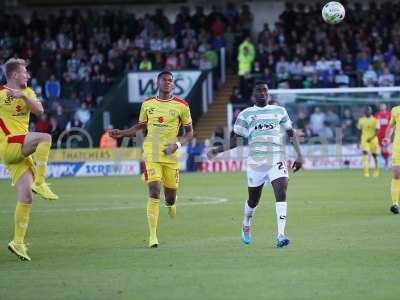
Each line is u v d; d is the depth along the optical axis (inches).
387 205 2279.8
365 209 2180.1
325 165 4180.6
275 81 4399.6
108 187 3196.4
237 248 1512.1
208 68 4566.9
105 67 4606.3
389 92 4185.5
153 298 1088.2
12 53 4758.9
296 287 1139.3
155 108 1614.2
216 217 2066.9
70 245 1610.5
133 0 5275.6
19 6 5329.7
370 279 1184.8
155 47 4739.2
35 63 4724.4
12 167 1425.9
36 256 1473.9
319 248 1485.0
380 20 4699.8
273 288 1135.0
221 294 1103.0
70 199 2669.8
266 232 1745.8
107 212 2242.9
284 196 1481.3
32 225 1955.0
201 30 4790.8
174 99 1628.9
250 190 1521.9
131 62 4594.0
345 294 1089.4
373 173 3769.7
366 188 2893.7
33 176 1444.4
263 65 4480.8
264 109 1501.0
